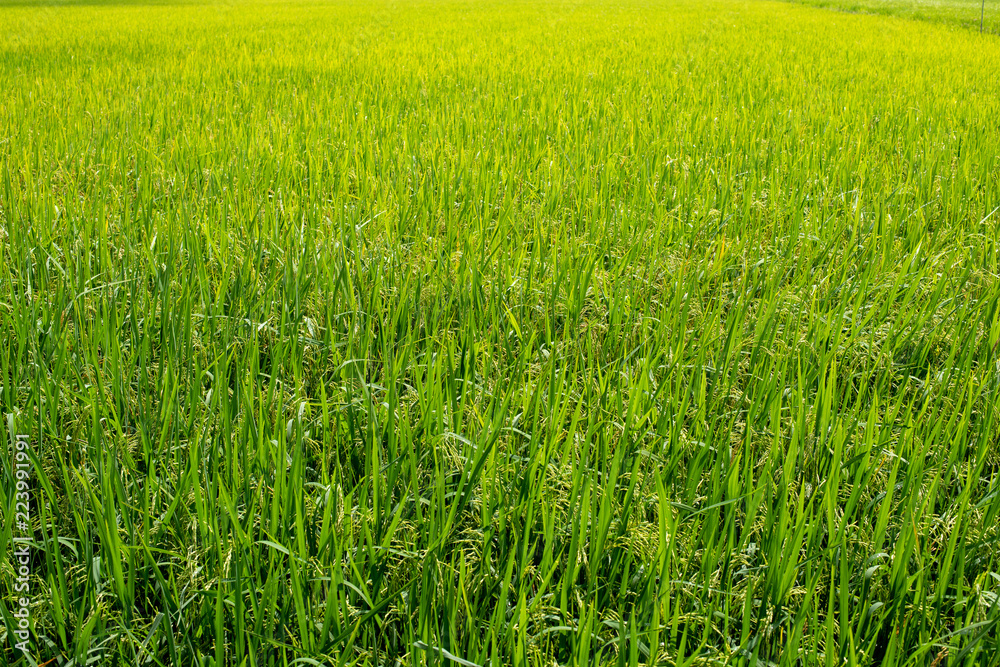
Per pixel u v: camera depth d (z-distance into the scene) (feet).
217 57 43.93
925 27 69.41
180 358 10.10
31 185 17.19
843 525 6.96
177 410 8.81
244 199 16.90
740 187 18.35
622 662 6.07
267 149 20.90
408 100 29.30
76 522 7.08
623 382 9.98
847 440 8.92
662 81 34.47
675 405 9.14
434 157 20.02
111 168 19.13
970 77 37.14
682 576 6.97
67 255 13.00
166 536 7.48
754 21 76.13
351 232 14.30
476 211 15.70
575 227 16.08
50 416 8.70
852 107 28.14
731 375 10.05
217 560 6.84
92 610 6.52
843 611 6.30
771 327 11.11
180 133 22.80
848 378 9.95
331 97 30.40
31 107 27.07
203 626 6.50
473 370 9.91
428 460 8.40
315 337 10.98
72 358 10.00
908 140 22.79
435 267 13.26
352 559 6.75
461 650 6.46
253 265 13.16
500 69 38.45
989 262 14.01
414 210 16.33
